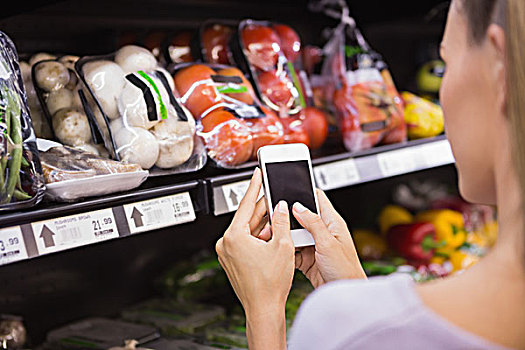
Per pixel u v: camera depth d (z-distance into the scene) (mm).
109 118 1176
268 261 825
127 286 1776
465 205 2295
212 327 1584
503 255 550
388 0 2039
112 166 1021
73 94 1199
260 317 816
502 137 563
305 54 1780
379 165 1482
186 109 1244
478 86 583
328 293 604
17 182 903
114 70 1180
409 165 1539
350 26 1703
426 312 540
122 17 1612
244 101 1356
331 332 567
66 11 1498
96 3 1547
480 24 572
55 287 1613
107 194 1023
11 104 927
